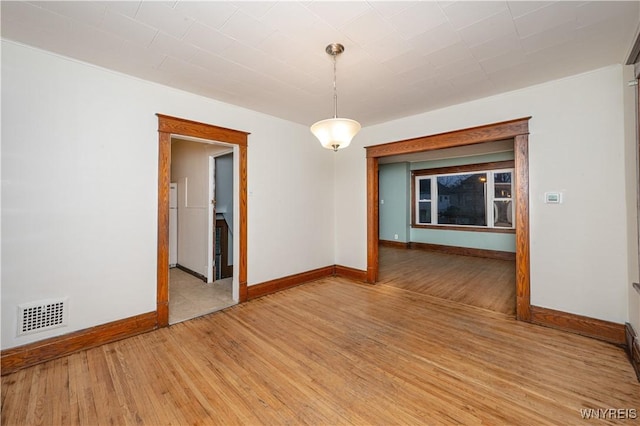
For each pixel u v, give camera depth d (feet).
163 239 9.59
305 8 5.86
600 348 7.95
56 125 7.66
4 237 6.97
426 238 24.82
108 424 5.29
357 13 6.01
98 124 8.36
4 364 6.87
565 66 8.38
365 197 14.83
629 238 7.98
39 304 7.41
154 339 8.65
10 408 5.67
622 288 8.23
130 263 8.94
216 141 11.03
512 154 20.33
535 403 5.80
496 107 10.51
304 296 12.59
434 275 16.14
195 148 15.99
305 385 6.43
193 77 9.05
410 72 8.74
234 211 12.09
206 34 6.79
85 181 8.13
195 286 14.12
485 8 5.88
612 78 8.35
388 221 26.66
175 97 9.96
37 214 7.39
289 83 9.49
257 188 12.48
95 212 8.30
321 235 15.51
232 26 6.47
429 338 8.65
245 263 12.02
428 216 25.04
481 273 16.58
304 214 14.58
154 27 6.50
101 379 6.64
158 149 9.55
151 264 9.36
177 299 12.17
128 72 8.73
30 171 7.30
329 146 7.61
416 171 25.48
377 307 11.25
